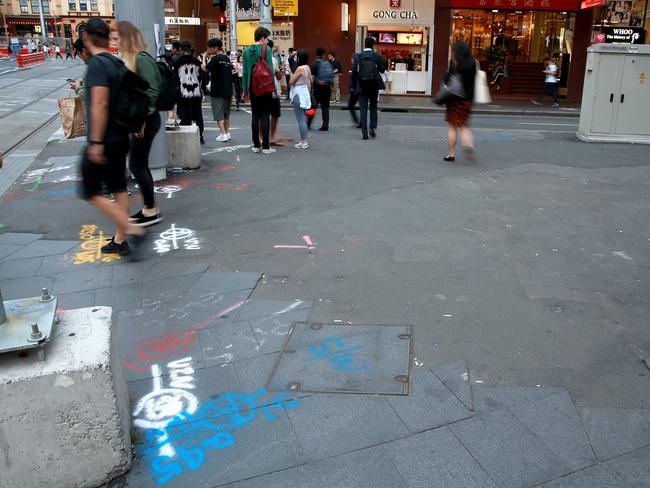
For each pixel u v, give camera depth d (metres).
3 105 16.91
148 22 7.36
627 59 11.20
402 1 23.64
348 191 7.28
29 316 2.60
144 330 3.93
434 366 3.47
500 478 2.62
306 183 7.68
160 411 3.10
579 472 2.65
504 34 24.73
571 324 3.96
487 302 4.28
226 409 3.11
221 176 8.09
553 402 3.13
